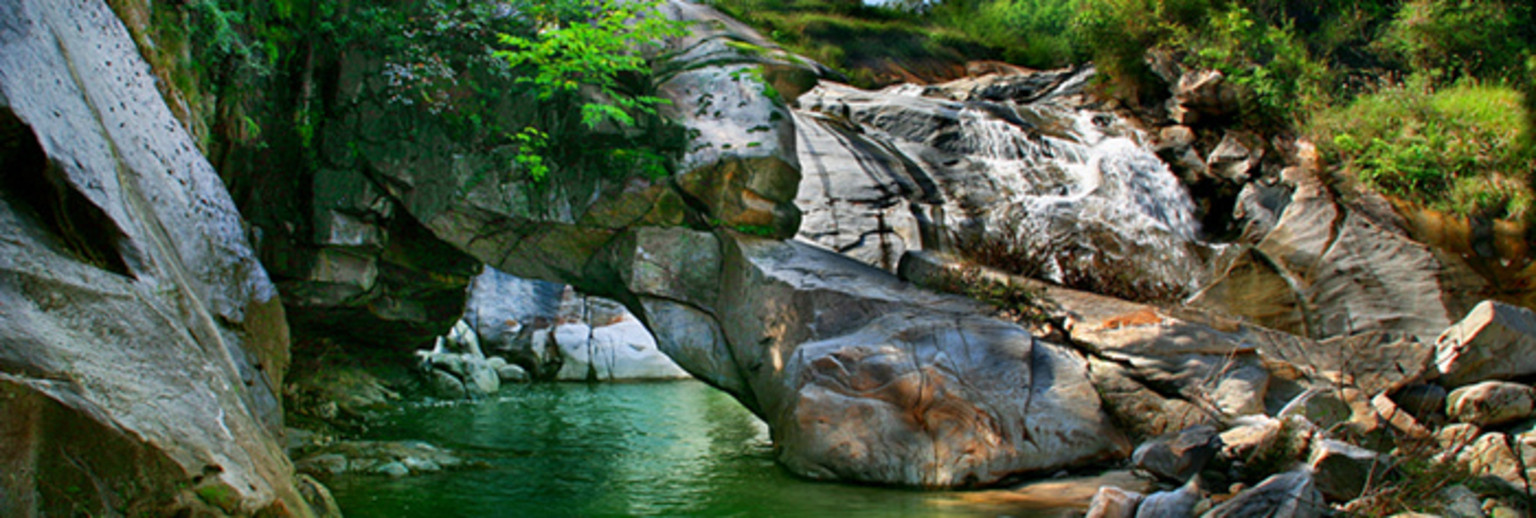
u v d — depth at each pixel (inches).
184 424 138.5
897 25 751.7
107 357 134.2
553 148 361.4
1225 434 243.0
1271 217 412.8
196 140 265.6
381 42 351.3
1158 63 542.3
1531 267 364.8
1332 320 359.9
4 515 111.3
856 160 424.5
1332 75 500.4
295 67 345.1
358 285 380.5
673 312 356.5
